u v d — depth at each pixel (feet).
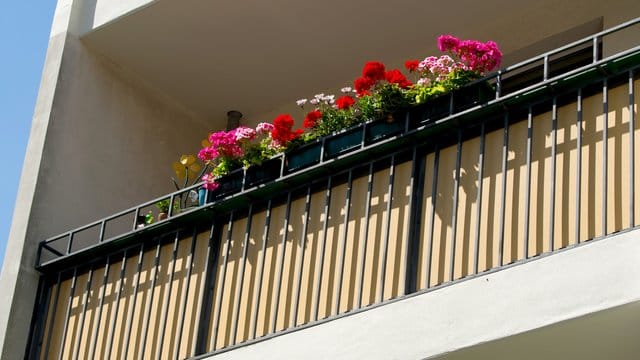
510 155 21.98
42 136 30.60
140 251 27.14
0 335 28.04
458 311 20.43
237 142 26.23
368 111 24.00
